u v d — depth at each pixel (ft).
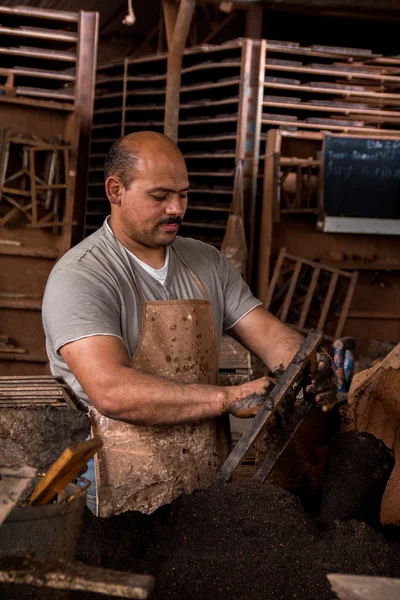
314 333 7.34
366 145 22.31
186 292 8.05
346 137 22.21
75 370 7.13
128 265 7.68
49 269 20.30
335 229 22.36
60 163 19.94
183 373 7.69
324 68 23.20
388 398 8.23
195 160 26.00
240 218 21.90
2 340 19.86
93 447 4.79
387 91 23.62
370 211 22.50
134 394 6.91
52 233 20.18
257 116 23.32
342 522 6.46
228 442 8.17
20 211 19.90
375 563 6.01
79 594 5.72
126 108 26.91
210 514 6.48
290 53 23.54
